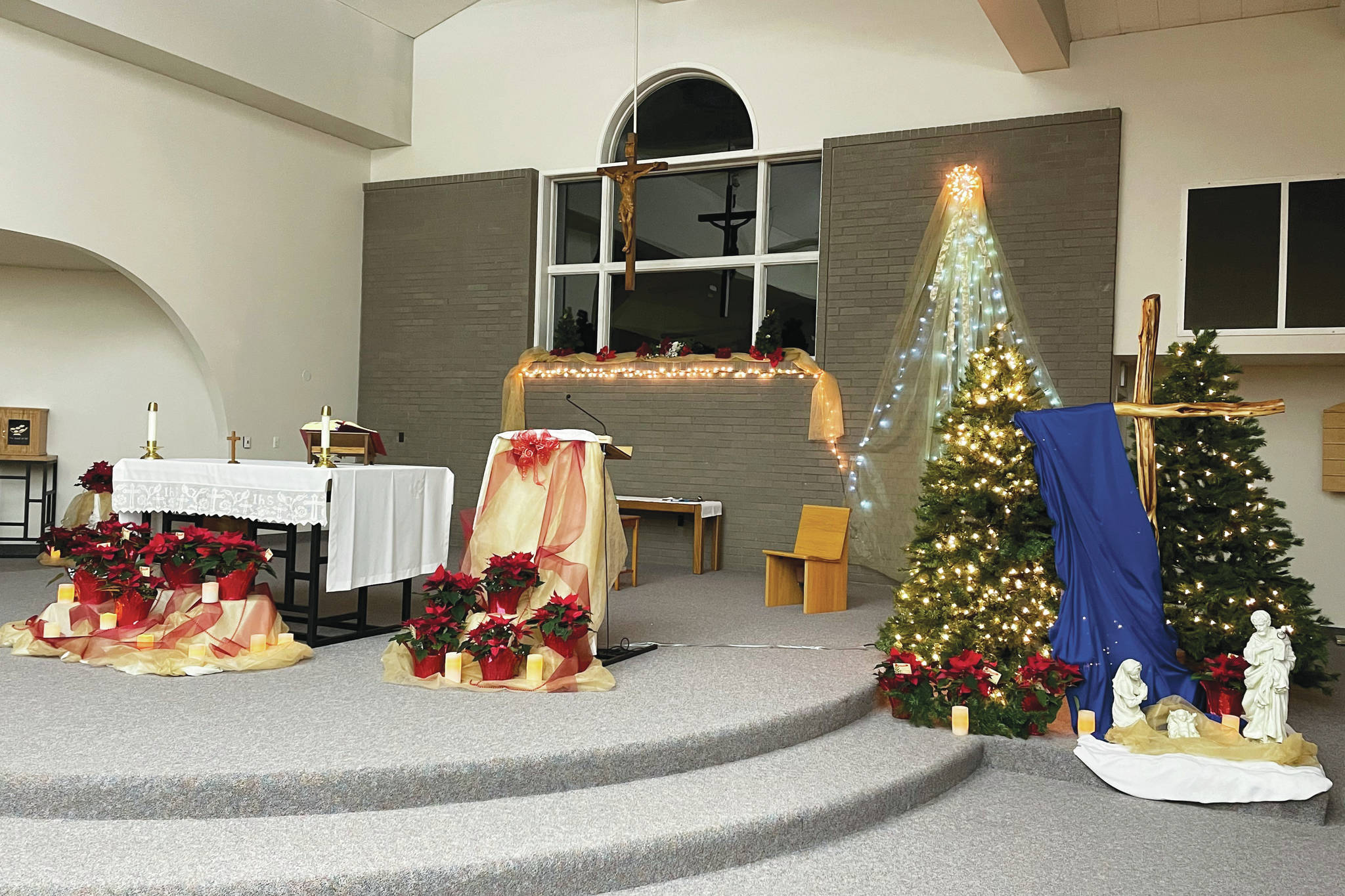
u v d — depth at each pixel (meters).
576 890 2.99
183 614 4.76
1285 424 7.77
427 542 5.71
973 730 4.40
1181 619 4.67
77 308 9.13
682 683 4.61
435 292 9.88
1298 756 4.02
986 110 8.01
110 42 7.55
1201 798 3.89
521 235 9.53
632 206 8.10
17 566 7.79
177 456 9.16
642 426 9.10
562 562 4.72
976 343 7.82
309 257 9.56
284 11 8.71
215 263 8.66
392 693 4.23
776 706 4.21
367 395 10.13
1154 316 4.61
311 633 5.11
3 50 7.16
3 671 4.42
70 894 2.63
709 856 3.20
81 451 9.14
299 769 3.19
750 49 8.82
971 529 4.95
